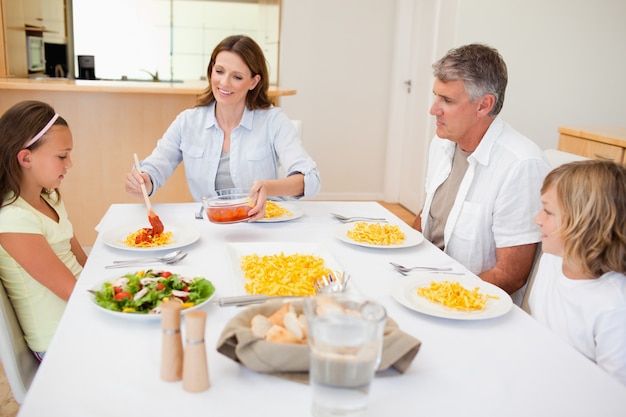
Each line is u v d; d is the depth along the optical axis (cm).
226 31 575
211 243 150
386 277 130
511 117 381
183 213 179
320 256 139
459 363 93
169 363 83
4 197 140
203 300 107
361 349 71
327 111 487
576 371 92
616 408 83
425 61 431
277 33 467
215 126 205
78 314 104
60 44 552
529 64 373
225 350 87
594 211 112
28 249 133
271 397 81
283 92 321
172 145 207
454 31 370
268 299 107
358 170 505
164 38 574
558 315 124
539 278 136
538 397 84
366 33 475
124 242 147
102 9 559
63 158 148
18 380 131
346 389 72
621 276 115
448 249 174
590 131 292
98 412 76
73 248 173
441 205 182
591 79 380
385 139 501
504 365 93
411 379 87
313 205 194
